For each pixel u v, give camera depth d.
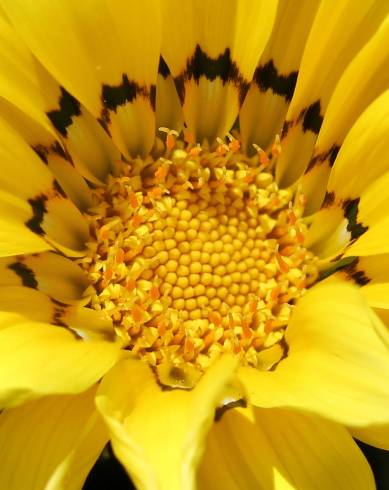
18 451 0.11
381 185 0.12
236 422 0.11
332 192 0.12
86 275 0.12
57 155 0.12
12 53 0.12
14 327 0.11
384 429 0.10
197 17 0.12
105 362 0.11
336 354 0.10
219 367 0.10
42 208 0.12
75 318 0.12
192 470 0.09
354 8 0.12
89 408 0.11
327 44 0.12
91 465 0.11
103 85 0.12
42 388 0.10
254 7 0.12
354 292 0.11
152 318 0.12
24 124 0.12
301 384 0.10
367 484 0.11
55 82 0.12
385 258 0.12
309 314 0.11
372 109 0.12
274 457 0.11
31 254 0.12
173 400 0.11
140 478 0.09
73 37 0.12
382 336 0.10
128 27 0.12
